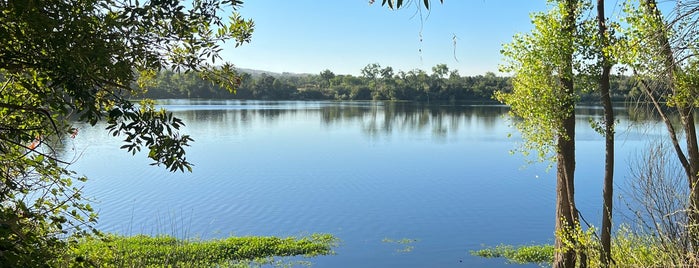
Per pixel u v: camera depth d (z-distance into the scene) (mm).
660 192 4273
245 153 38750
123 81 2637
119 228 16953
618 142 35656
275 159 35625
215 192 23516
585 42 7414
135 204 20422
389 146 44062
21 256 2463
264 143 46188
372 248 15141
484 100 132375
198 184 25406
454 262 13914
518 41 7809
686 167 6496
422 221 18516
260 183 26031
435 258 14227
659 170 4359
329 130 60562
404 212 19875
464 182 26672
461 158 36062
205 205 20812
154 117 2787
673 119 7078
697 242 3967
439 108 109500
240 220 18484
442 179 27609
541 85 7875
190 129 59375
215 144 45062
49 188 3150
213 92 130875
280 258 13641
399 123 71125
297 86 172375
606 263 5879
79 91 2379
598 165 31344
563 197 8555
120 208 19656
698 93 5207
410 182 26703
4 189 2760
